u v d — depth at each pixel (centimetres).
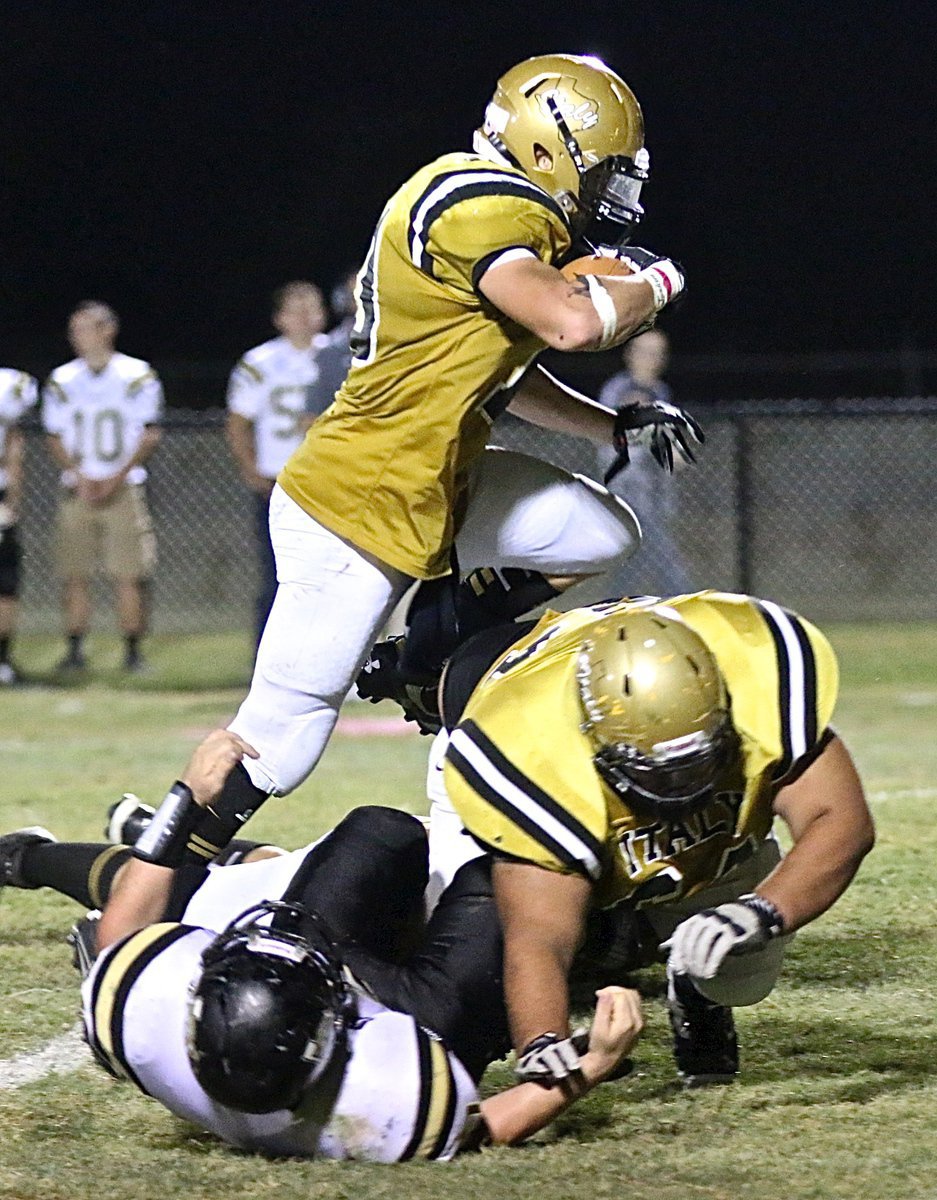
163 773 2062
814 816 870
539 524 1066
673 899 890
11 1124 924
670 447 1144
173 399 4900
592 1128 900
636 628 838
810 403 4012
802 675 865
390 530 991
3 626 3011
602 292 939
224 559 4122
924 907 1355
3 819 1755
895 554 4172
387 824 974
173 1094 845
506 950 855
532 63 1016
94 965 873
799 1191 796
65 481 3086
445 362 966
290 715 1012
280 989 798
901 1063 999
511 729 853
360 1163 839
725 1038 975
